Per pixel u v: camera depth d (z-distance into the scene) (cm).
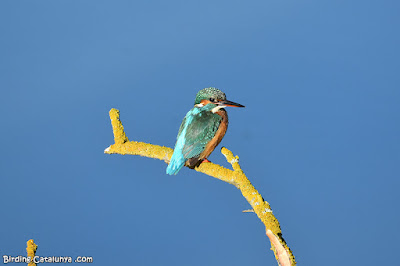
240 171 1150
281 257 923
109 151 1256
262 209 1063
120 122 1270
